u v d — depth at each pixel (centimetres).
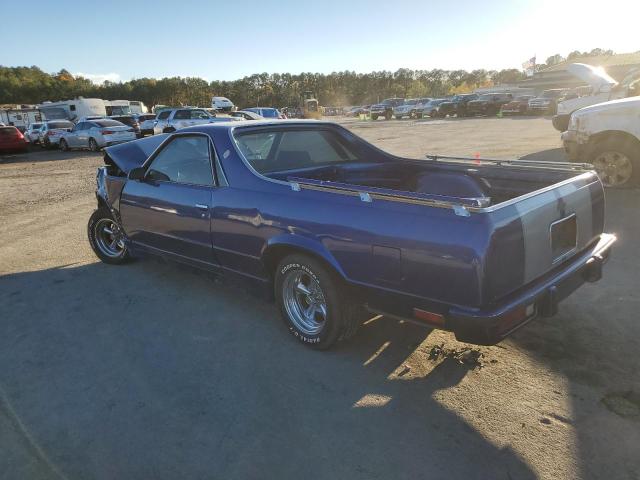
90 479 240
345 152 475
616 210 661
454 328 266
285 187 341
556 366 318
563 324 371
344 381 313
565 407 278
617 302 402
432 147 1571
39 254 611
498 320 251
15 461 253
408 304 283
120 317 417
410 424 271
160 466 247
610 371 310
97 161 1811
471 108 3844
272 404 293
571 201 309
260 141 409
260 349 358
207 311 424
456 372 318
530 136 1767
